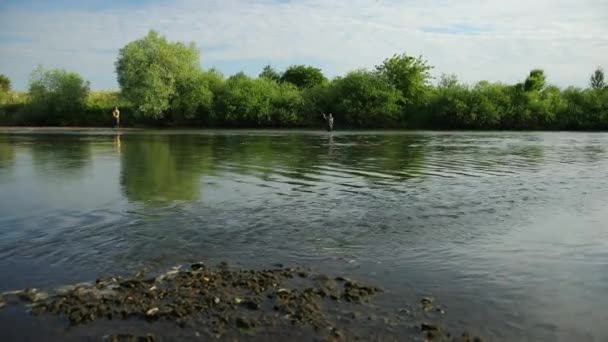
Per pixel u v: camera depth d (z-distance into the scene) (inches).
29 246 338.6
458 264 308.7
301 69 4183.1
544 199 522.6
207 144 1358.3
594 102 2874.0
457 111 2847.0
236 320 222.1
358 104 2923.2
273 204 487.2
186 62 2859.3
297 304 239.1
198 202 494.0
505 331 219.3
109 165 806.5
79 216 427.5
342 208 470.6
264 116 2871.6
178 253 324.8
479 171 755.4
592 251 337.7
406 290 264.2
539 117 2847.0
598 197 533.6
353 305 241.8
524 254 330.0
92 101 3129.9
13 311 233.9
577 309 244.1
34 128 2679.6
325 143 1427.2
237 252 328.2
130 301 242.2
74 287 263.6
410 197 530.6
